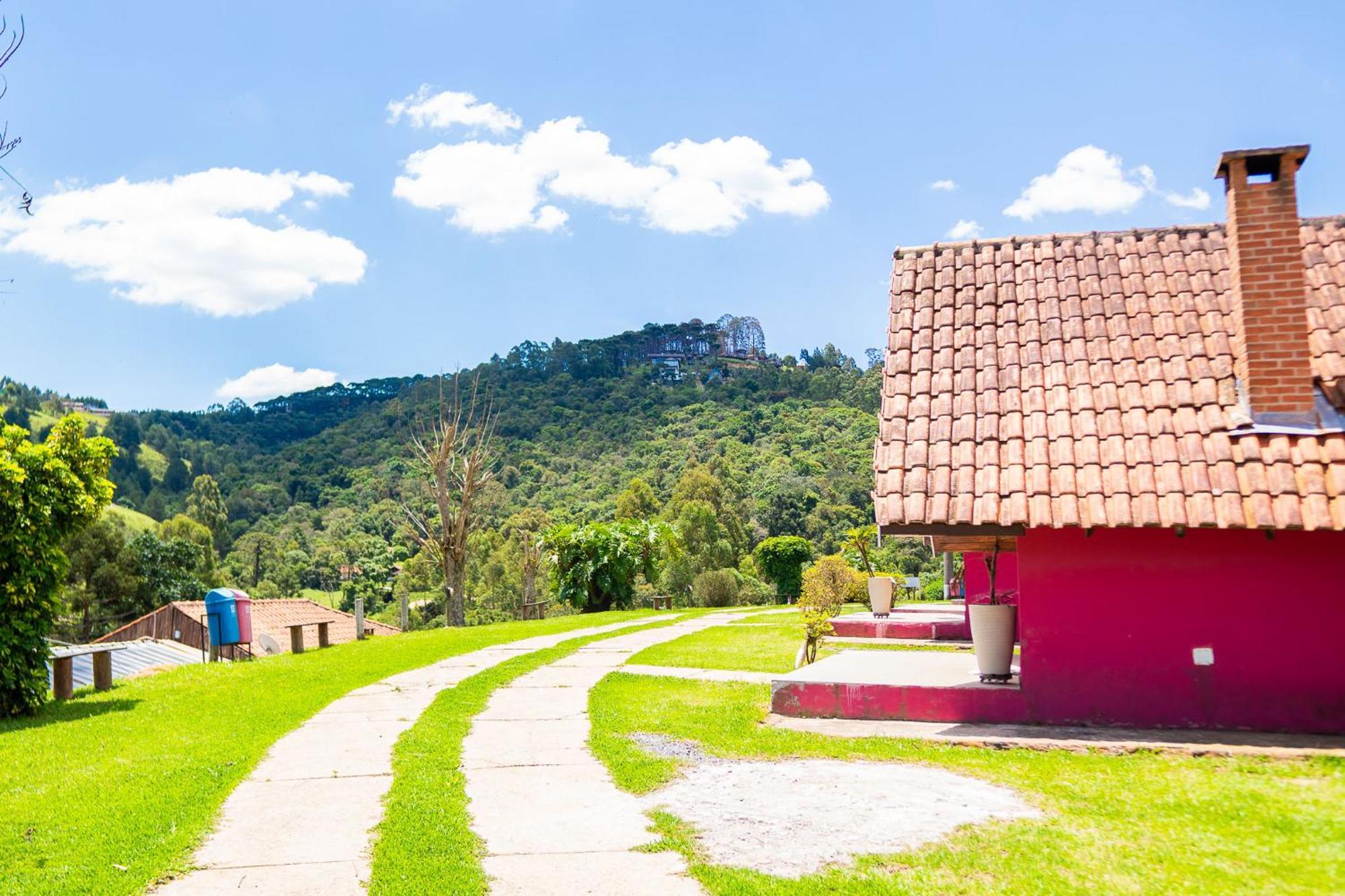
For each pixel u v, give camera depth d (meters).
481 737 10.52
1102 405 10.60
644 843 6.77
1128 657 10.02
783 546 46.88
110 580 53.44
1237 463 9.65
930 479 10.52
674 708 11.94
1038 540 10.34
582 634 22.03
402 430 98.06
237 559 81.25
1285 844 6.28
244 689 14.87
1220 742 9.16
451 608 30.86
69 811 7.66
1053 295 12.08
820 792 7.99
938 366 11.70
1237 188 10.47
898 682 11.29
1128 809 7.17
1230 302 11.15
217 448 124.75
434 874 6.12
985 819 7.07
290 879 6.13
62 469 13.91
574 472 91.88
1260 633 9.67
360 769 9.12
